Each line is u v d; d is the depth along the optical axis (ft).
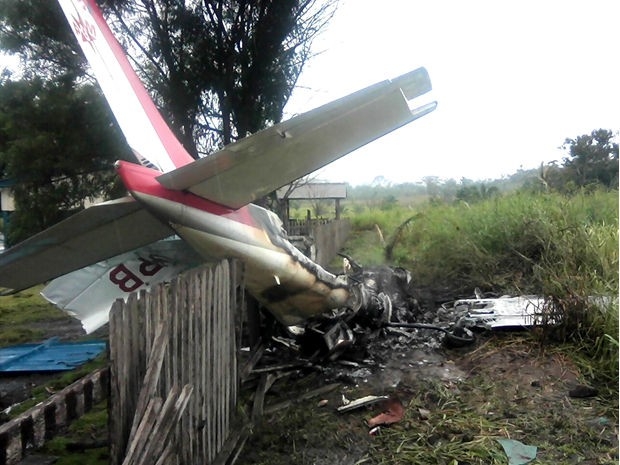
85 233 12.61
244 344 21.49
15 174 31.45
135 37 32.94
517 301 24.81
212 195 12.51
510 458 12.53
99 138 30.42
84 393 8.45
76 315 16.90
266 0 32.83
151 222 12.96
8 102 30.55
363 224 76.38
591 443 13.14
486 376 17.47
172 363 10.25
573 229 27.04
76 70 31.65
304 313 18.49
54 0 29.37
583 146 48.03
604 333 18.16
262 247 15.46
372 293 21.21
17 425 7.19
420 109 10.68
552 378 17.04
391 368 18.51
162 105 32.89
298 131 10.45
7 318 30.32
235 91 33.83
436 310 26.32
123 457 8.63
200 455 11.57
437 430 13.96
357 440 13.67
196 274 11.56
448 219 40.06
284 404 15.84
